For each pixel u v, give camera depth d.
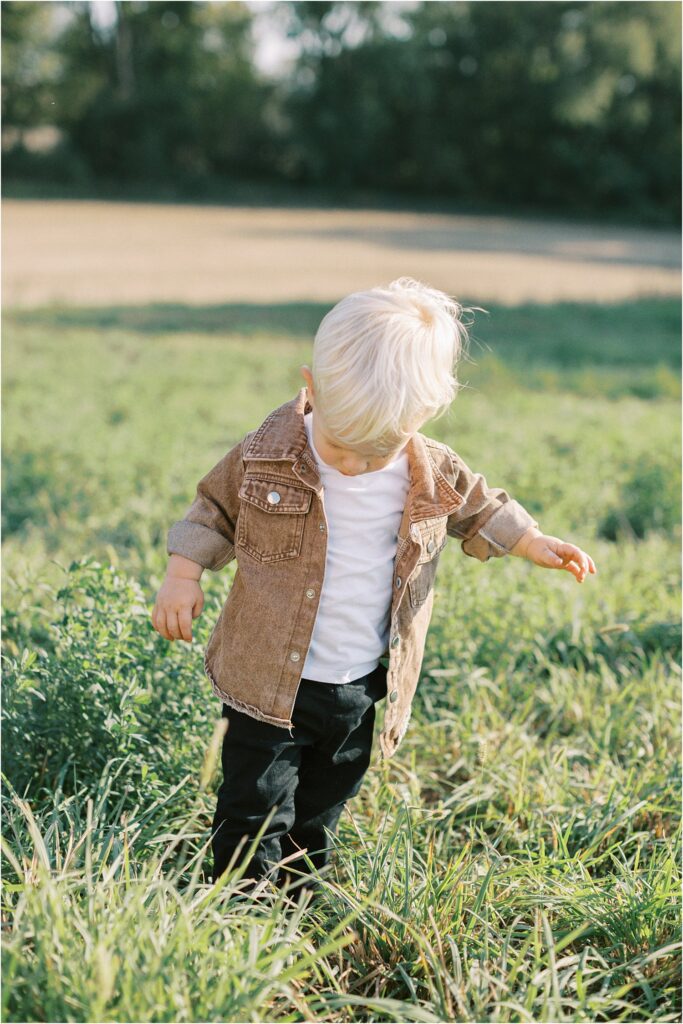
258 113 52.69
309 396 2.47
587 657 4.06
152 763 2.81
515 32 51.56
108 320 17.06
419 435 2.56
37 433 7.50
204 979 1.86
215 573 3.65
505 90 52.59
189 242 33.22
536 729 3.63
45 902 2.02
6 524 5.53
